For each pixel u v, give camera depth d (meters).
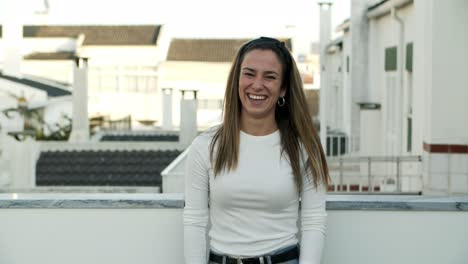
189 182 3.28
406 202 3.62
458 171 10.42
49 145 18.45
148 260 3.66
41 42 54.03
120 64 54.00
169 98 31.66
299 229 3.54
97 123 44.66
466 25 10.37
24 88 36.81
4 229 3.66
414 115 11.66
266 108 3.17
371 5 16.61
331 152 19.00
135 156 18.39
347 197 3.76
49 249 3.66
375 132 16.31
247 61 3.18
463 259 3.65
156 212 3.63
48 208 3.64
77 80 20.14
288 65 3.26
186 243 3.27
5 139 15.77
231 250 3.18
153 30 55.03
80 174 17.47
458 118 10.43
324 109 15.55
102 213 3.64
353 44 17.16
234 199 3.15
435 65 10.45
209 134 3.28
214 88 53.72
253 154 3.18
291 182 3.17
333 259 3.68
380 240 3.66
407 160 11.05
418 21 11.43
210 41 55.59
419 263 3.66
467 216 3.64
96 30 55.19
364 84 17.27
